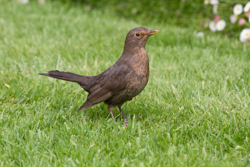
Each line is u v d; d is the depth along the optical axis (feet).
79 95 34.73
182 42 51.03
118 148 24.97
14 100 33.01
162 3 68.33
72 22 60.70
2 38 52.31
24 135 26.91
